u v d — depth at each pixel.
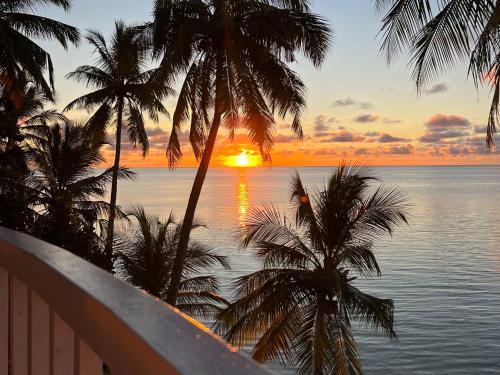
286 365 31.39
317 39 20.95
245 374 0.64
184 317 0.90
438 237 104.50
